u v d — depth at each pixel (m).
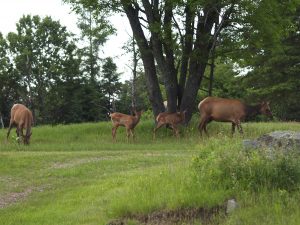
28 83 63.50
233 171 9.29
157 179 10.43
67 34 65.06
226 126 26.25
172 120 24.30
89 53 62.41
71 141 24.23
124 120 23.84
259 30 25.19
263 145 10.18
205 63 26.67
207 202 8.51
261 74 48.09
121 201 9.22
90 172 15.38
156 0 25.89
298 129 23.44
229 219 7.91
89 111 63.38
